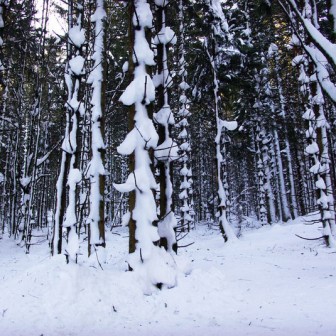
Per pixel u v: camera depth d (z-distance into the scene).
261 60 23.67
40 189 31.55
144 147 7.44
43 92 17.94
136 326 5.02
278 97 25.38
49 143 21.78
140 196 7.25
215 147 18.33
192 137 26.97
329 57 2.19
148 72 7.82
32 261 13.22
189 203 25.84
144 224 7.07
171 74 9.02
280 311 5.81
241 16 21.64
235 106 24.80
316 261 11.03
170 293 6.38
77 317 5.16
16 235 22.34
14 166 23.48
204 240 20.80
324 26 12.05
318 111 14.52
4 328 4.66
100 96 8.99
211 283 7.16
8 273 10.02
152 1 9.27
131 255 6.98
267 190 25.11
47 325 4.84
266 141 24.94
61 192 10.22
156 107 9.02
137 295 6.12
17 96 19.50
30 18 13.54
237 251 14.70
